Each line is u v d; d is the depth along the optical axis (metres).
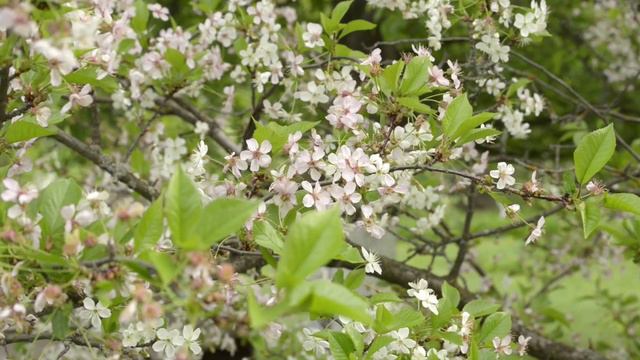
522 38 3.28
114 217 1.85
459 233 5.72
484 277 5.01
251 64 3.46
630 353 5.31
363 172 2.43
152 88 3.92
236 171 2.41
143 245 1.81
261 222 2.21
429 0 3.30
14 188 1.91
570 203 2.39
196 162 2.64
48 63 1.99
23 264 1.92
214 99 5.13
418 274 3.93
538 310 4.70
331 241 1.66
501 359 2.62
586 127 4.44
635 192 4.19
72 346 2.79
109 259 1.76
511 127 3.77
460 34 5.48
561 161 5.97
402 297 3.91
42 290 1.87
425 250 4.50
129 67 3.61
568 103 5.48
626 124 6.52
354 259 2.27
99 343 2.51
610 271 5.93
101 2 2.33
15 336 2.63
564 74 6.06
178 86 3.65
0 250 1.88
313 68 3.88
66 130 5.05
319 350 2.52
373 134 2.70
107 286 1.80
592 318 7.64
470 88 3.88
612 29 6.00
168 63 3.56
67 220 1.83
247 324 1.92
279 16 4.41
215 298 1.66
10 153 2.46
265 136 2.41
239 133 4.68
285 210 2.36
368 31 5.45
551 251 5.91
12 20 1.69
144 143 4.50
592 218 2.30
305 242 1.66
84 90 2.30
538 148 5.62
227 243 2.68
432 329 2.53
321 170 2.56
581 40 6.20
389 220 3.94
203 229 1.67
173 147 3.99
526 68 5.66
